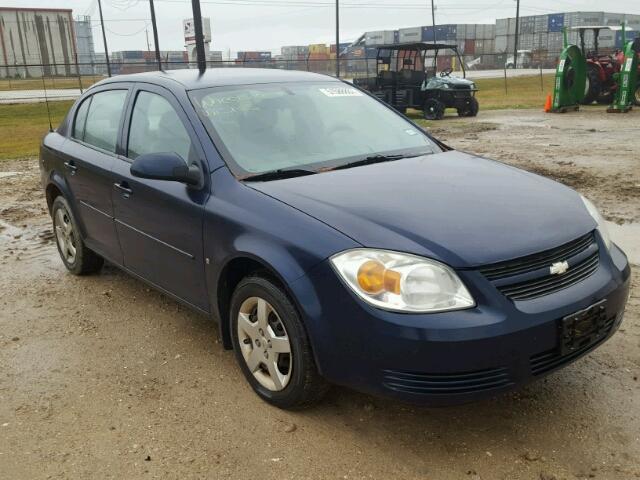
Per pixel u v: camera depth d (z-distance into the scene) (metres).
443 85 19.84
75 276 5.34
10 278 5.36
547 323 2.64
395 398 2.64
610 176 9.09
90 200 4.62
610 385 3.35
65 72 85.88
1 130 19.92
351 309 2.67
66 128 5.20
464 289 2.59
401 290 2.59
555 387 3.35
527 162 10.52
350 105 4.30
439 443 2.90
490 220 2.87
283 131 3.80
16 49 82.94
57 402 3.37
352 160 3.71
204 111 3.72
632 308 4.30
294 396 3.06
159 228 3.79
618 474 2.67
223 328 3.50
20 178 10.34
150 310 4.56
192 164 3.57
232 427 3.08
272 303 3.03
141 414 3.23
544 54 70.88
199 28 15.43
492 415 3.11
